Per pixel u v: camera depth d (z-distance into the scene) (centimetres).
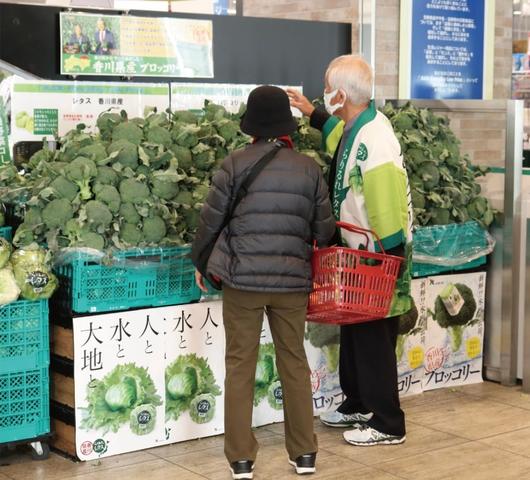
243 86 556
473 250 566
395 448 463
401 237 438
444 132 571
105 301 434
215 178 408
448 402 541
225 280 403
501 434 485
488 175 584
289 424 425
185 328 459
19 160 491
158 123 471
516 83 692
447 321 564
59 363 442
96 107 509
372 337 455
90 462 437
